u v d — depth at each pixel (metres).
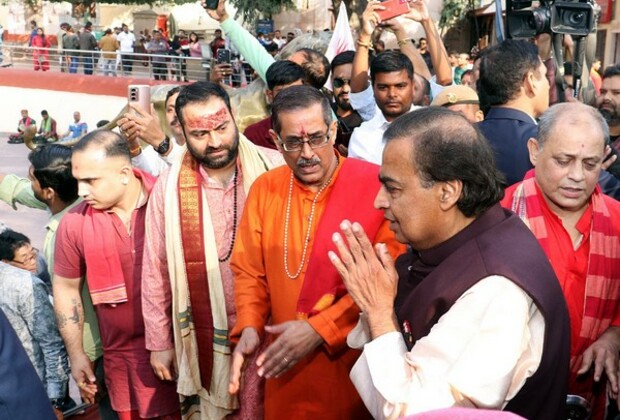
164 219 2.96
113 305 3.12
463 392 1.65
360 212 2.54
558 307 1.78
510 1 4.12
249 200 2.73
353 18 16.19
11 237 3.71
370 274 1.89
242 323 2.61
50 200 3.53
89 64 22.73
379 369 1.79
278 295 2.63
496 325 1.69
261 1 21.34
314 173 2.52
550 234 2.39
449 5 22.00
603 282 2.36
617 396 2.28
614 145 3.63
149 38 24.34
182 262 2.92
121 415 3.29
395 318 1.90
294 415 2.63
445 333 1.72
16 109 22.23
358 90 4.36
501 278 1.73
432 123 1.80
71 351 3.22
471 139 1.80
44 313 3.20
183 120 2.84
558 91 3.92
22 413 2.12
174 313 2.96
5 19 31.52
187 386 2.97
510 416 1.18
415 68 5.07
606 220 2.38
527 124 2.72
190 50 21.72
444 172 1.77
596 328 2.38
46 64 23.59
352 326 2.45
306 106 2.47
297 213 2.61
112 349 3.21
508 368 1.67
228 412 3.00
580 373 2.32
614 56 16.47
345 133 4.26
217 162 2.86
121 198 3.07
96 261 3.08
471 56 17.75
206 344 2.94
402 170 1.80
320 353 2.56
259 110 6.27
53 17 30.25
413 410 1.67
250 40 4.96
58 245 3.16
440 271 1.82
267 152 3.10
